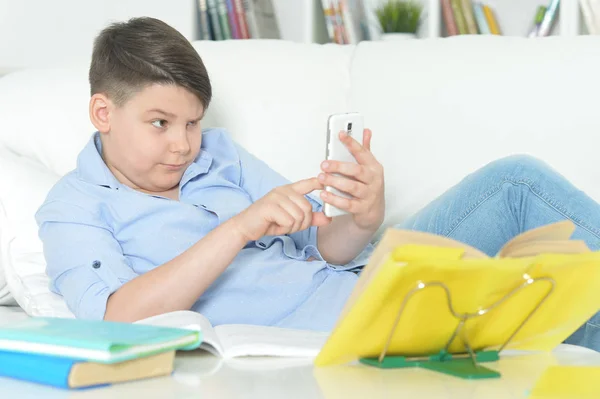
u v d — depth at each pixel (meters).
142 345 0.87
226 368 0.96
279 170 1.87
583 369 0.86
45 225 1.42
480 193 1.49
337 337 0.92
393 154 1.85
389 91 1.89
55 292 1.48
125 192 1.45
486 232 1.49
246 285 1.45
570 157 1.75
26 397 0.82
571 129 1.75
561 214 1.40
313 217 1.34
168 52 1.42
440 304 0.92
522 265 0.92
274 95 1.91
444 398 0.81
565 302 1.02
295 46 2.02
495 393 0.84
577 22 2.75
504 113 1.79
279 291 1.47
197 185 1.56
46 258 1.41
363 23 3.02
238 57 1.96
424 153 1.82
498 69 1.82
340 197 1.32
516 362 1.02
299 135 1.89
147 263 1.44
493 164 1.50
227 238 1.28
